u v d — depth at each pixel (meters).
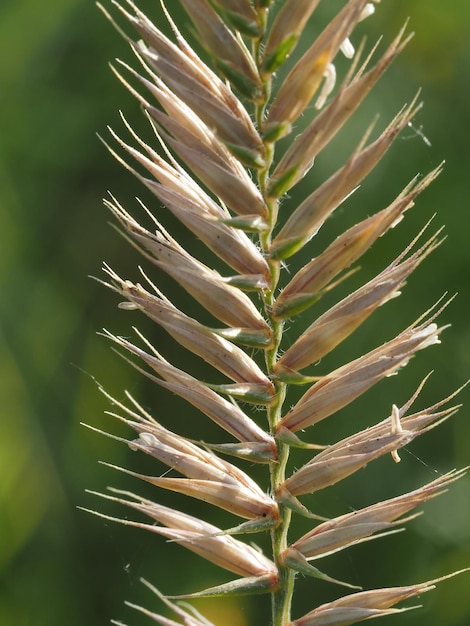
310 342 0.10
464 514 0.23
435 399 0.23
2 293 0.22
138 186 0.24
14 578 0.22
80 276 0.24
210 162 0.10
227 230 0.10
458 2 0.24
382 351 0.10
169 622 0.10
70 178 0.24
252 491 0.10
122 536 0.23
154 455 0.10
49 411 0.22
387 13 0.24
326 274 0.10
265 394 0.10
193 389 0.10
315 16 0.21
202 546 0.10
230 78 0.09
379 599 0.10
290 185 0.10
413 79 0.24
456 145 0.24
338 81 0.22
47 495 0.21
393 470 0.23
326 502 0.23
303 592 0.23
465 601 0.22
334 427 0.23
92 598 0.23
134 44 0.10
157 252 0.10
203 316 0.24
